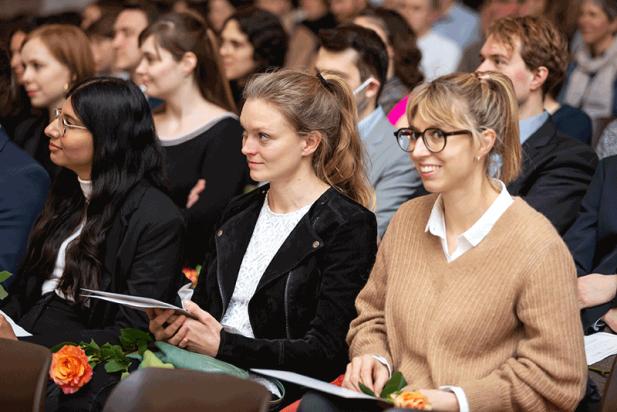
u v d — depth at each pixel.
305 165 5.10
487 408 4.31
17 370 4.23
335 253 4.96
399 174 6.59
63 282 5.49
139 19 9.08
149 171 5.59
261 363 4.84
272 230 5.11
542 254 4.39
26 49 7.33
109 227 5.47
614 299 5.40
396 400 4.15
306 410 4.32
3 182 6.27
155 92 7.25
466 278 4.51
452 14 11.60
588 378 4.71
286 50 8.69
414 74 7.67
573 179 6.07
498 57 6.25
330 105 5.09
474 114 4.45
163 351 4.85
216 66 7.38
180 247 5.50
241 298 5.10
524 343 4.42
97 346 5.06
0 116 7.62
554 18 9.71
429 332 4.52
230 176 7.14
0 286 5.54
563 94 9.18
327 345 4.90
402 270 4.71
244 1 11.23
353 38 6.62
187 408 3.95
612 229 5.63
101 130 5.48
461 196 4.54
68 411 5.03
